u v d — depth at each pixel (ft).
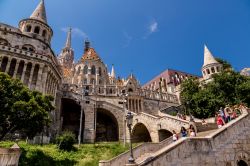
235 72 135.95
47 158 72.02
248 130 55.83
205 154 46.03
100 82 212.64
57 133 113.19
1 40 127.75
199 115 126.72
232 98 123.65
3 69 108.58
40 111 67.62
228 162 48.19
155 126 99.35
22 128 67.77
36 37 144.97
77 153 81.25
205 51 212.23
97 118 142.72
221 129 51.98
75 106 140.36
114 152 83.97
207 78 192.44
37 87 109.60
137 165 38.63
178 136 69.82
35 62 115.75
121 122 129.59
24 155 68.44
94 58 225.56
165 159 41.01
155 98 178.40
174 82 228.22
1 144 74.54
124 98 141.38
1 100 64.64
